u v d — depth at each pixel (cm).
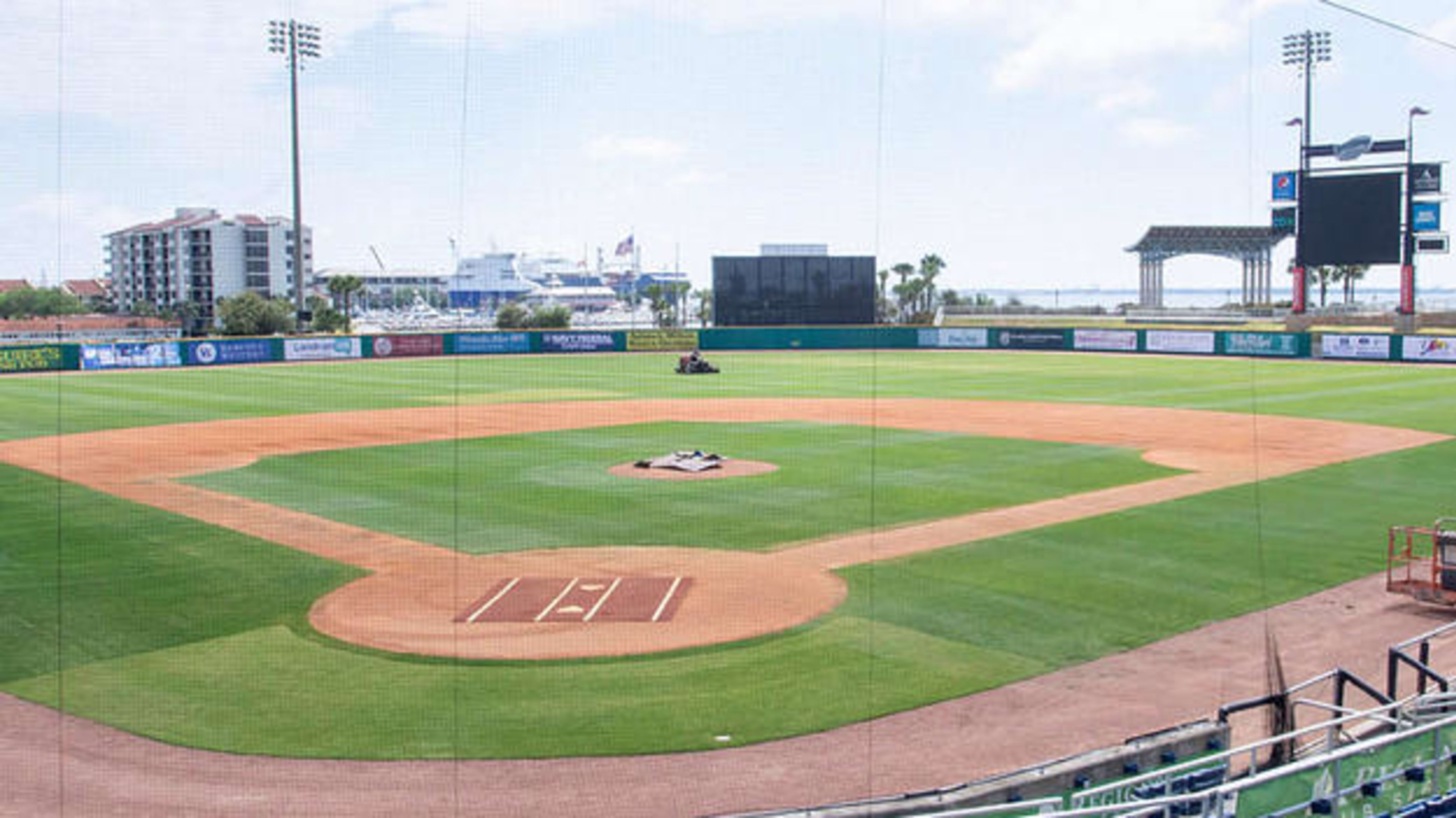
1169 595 2000
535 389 5534
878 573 2117
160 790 1268
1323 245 7275
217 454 3503
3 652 1702
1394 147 7219
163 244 10238
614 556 2236
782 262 8688
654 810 1229
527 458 3400
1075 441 3797
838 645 1733
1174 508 2697
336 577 2095
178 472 3175
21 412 4550
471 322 12344
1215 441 3797
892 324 9981
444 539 2381
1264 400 5053
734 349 8712
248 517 2592
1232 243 10744
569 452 3528
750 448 3612
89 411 4591
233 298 8069
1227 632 1812
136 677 1605
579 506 2705
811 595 1983
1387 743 992
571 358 7881
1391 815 1026
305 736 1409
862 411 4656
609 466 3259
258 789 1273
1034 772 1105
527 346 8300
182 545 2328
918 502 2756
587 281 19712
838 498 2795
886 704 1511
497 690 1555
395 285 16262
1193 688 1578
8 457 3459
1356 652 1730
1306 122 7281
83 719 1462
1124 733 1426
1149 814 1018
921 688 1568
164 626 1822
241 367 6944
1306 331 7762
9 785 1277
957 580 2075
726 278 8638
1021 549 2302
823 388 5647
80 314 9519
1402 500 2825
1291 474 3180
